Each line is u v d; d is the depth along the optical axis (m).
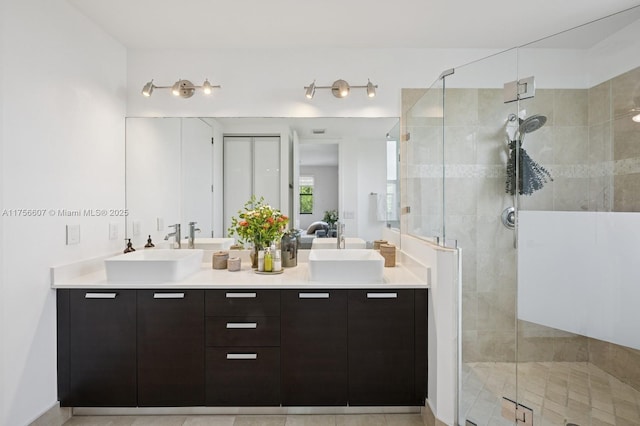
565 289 1.83
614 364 1.72
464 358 1.96
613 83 1.71
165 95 2.69
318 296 2.08
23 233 1.81
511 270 1.98
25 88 1.80
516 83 1.96
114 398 2.07
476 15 2.19
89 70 2.26
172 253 2.60
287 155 2.76
